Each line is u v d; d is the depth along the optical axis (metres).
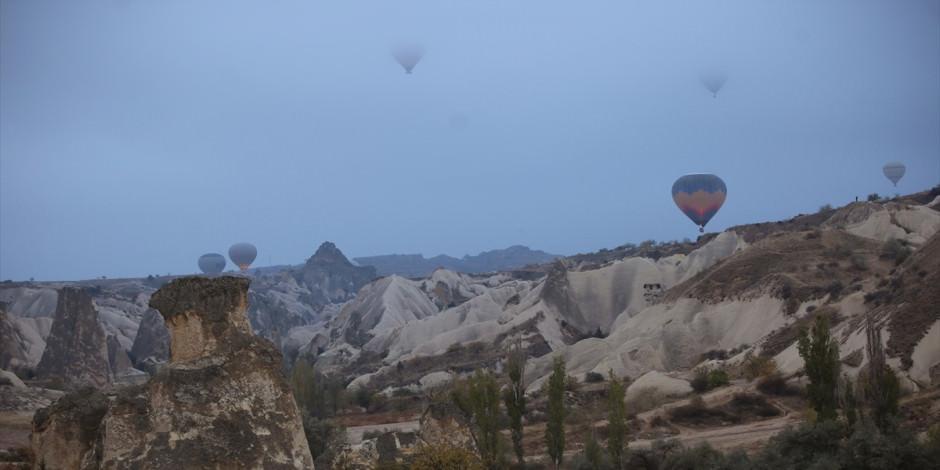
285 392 19.89
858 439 37.47
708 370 79.38
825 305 88.19
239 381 19.28
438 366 114.88
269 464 18.89
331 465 29.48
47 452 20.78
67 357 97.50
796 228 133.50
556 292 133.50
